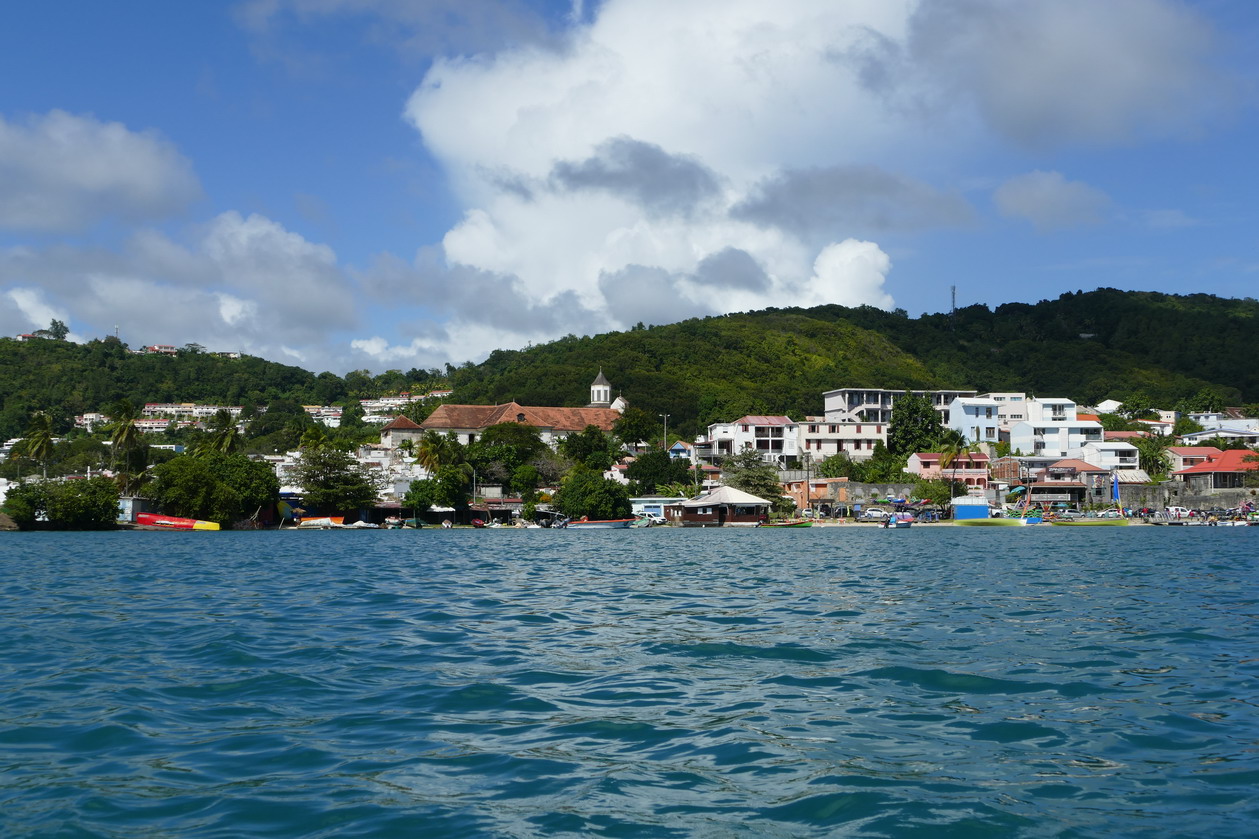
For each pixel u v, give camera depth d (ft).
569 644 73.46
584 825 33.63
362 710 51.16
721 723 48.34
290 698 54.08
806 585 123.95
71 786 38.11
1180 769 40.19
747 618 89.61
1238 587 119.24
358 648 71.36
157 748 43.78
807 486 433.89
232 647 71.77
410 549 225.15
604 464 483.92
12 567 161.38
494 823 33.81
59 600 106.22
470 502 425.69
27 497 354.74
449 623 85.81
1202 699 53.52
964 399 520.42
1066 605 99.50
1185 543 245.24
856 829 33.30
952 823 33.86
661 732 46.55
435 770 40.27
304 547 236.63
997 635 77.92
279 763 41.34
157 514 377.50
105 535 321.73
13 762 41.57
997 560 176.04
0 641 75.46
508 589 118.73
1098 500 426.92
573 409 619.67
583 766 40.83
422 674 61.00
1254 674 60.64
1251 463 423.64
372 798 36.55
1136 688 56.54
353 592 114.62
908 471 454.81
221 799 36.45
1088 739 45.14
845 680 59.00
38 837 32.40
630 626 83.92
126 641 75.25
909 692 55.62
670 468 456.86
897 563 168.14
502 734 46.19
